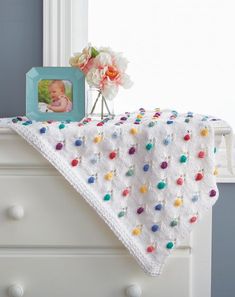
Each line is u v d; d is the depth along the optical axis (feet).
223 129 5.43
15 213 5.45
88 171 5.43
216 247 7.63
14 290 5.54
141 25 7.42
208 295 5.70
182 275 5.63
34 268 5.62
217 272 7.66
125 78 5.94
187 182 5.42
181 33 7.45
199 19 7.44
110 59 5.86
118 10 7.39
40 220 5.56
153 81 7.50
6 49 7.18
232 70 7.52
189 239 5.62
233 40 7.48
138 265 5.62
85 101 5.95
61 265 5.61
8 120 6.23
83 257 5.60
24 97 7.23
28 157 5.48
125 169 5.45
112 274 5.63
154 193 5.44
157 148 5.38
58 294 5.65
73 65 6.07
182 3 7.41
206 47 7.48
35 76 5.90
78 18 7.21
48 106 5.91
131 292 5.53
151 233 5.51
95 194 5.43
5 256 5.61
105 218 5.44
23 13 7.14
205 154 5.40
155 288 5.64
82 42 7.27
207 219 5.62
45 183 5.51
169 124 5.41
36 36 7.18
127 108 7.53
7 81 7.22
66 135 5.38
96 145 5.41
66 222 5.56
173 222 5.45
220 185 7.50
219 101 7.55
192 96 7.54
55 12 7.10
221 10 7.43
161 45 7.46
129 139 5.41
